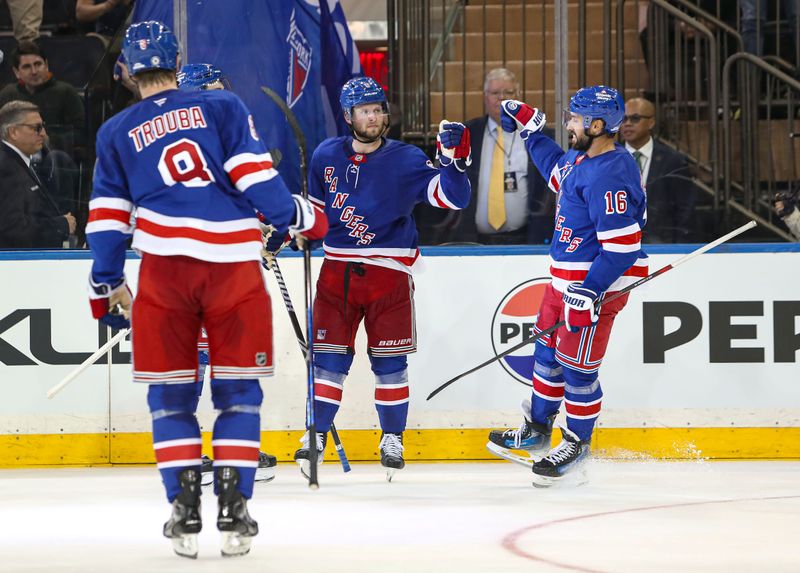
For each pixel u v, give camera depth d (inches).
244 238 449.4
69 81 987.3
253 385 451.2
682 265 816.9
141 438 812.6
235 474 440.5
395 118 1035.9
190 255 440.5
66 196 946.7
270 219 454.3
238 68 954.1
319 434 712.4
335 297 711.1
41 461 808.9
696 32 1058.7
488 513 564.7
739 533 495.8
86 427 810.8
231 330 447.5
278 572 404.5
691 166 1015.6
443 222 957.8
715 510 570.3
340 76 1013.8
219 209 446.3
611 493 644.1
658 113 1059.3
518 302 816.9
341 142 715.4
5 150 906.1
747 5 1088.8
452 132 682.8
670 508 578.6
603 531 503.5
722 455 816.3
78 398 810.8
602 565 415.8
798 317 818.8
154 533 512.7
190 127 444.1
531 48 1121.4
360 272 706.2
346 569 409.4
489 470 770.2
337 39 1007.6
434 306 816.3
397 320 709.3
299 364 816.3
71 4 1019.3
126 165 446.3
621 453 816.3
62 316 811.4
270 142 966.4
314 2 986.7
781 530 504.1
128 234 462.9
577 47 1120.8
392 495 639.8
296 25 975.6
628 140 975.0
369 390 818.8
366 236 707.4
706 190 1024.2
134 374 446.3
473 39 1122.7
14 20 1005.2
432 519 544.4
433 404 816.9
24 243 907.4
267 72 960.3
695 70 1071.0
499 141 947.3
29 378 809.5
